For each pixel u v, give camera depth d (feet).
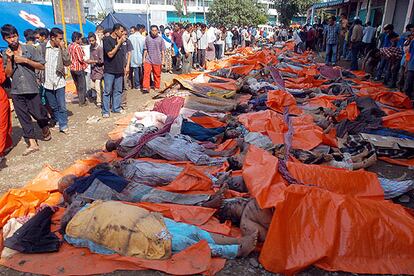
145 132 20.30
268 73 40.29
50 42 23.40
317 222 11.21
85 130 25.50
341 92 32.76
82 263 11.10
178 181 14.89
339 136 21.77
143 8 210.79
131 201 13.82
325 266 10.72
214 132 21.59
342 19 63.16
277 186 12.31
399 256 10.90
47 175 16.03
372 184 14.20
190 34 49.70
